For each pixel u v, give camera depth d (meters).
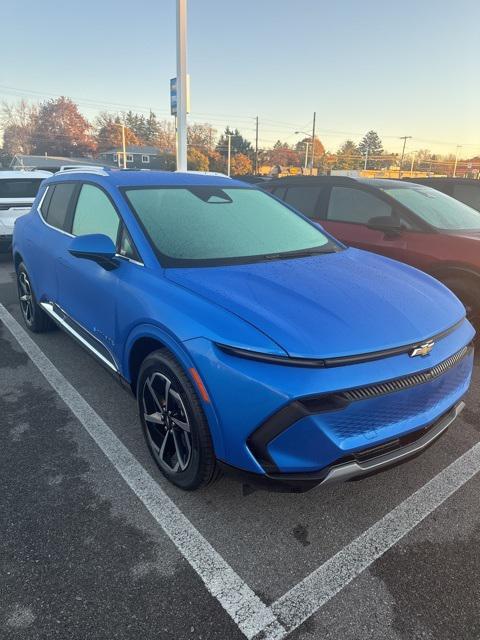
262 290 2.55
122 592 2.07
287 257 3.16
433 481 2.85
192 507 2.58
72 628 1.91
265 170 87.31
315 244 3.51
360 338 2.21
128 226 3.05
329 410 2.06
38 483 2.75
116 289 2.95
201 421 2.33
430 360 2.34
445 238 4.68
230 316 2.28
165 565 2.21
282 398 2.03
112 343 3.11
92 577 2.14
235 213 3.52
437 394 2.43
